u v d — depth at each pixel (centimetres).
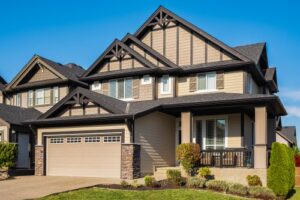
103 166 2036
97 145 2070
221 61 2362
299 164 2164
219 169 1892
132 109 2072
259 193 1553
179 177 1716
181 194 1505
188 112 2116
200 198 1449
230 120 2231
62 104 2178
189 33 2486
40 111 3069
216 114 2270
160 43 2567
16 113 2706
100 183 1753
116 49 2575
